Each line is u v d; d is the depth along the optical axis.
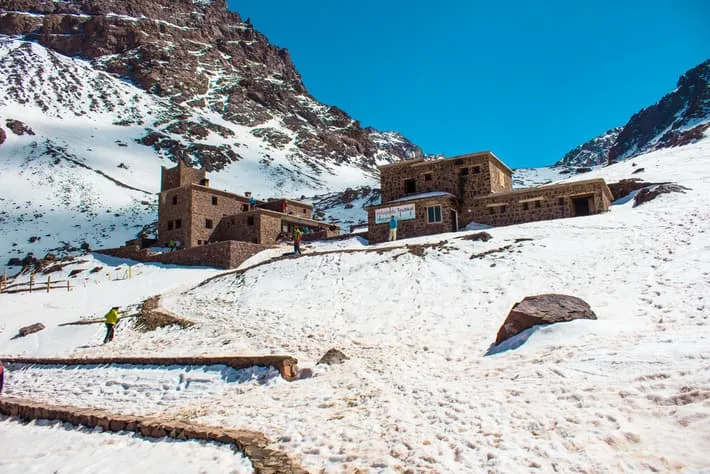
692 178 44.69
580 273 21.56
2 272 63.16
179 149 144.12
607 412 7.38
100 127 151.00
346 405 10.82
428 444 7.70
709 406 6.64
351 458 7.60
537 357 11.45
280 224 54.78
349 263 31.09
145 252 48.72
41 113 148.38
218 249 42.47
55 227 83.00
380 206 42.62
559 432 7.19
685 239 22.48
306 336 20.19
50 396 16.73
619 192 46.19
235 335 21.56
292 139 187.88
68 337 27.47
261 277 32.28
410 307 22.42
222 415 11.36
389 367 14.02
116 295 36.72
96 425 11.77
